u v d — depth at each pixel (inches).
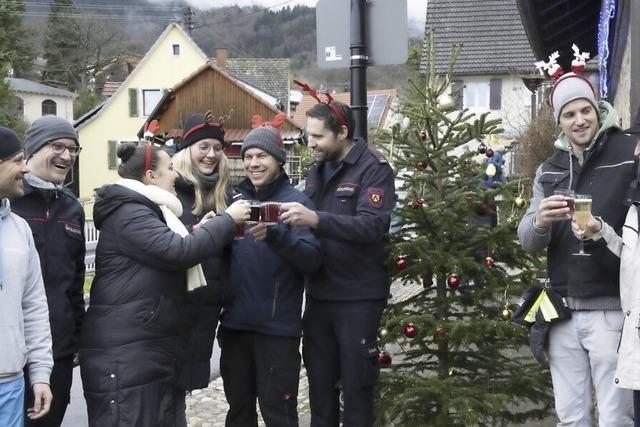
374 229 165.0
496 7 1407.5
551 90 150.6
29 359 139.1
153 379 147.3
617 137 144.0
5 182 132.9
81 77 2400.3
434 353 181.3
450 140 179.6
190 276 154.8
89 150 1733.5
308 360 177.6
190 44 1727.4
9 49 1867.6
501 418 178.1
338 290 170.1
